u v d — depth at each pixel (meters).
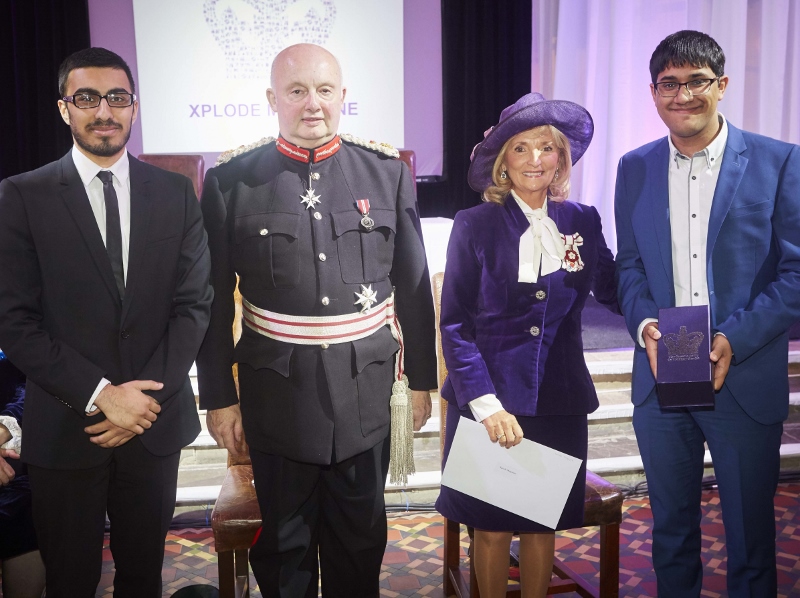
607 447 3.27
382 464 1.92
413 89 5.70
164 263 1.79
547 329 1.88
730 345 1.83
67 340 1.72
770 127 5.36
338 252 1.81
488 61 5.74
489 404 1.84
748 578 1.98
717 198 1.89
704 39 1.83
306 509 1.90
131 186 1.79
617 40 5.46
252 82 5.43
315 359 1.80
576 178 5.77
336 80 1.78
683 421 2.01
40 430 1.75
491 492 1.89
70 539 1.77
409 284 1.91
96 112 1.69
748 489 1.95
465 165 5.87
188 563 2.61
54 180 1.72
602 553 2.15
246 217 1.81
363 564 1.93
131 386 1.72
